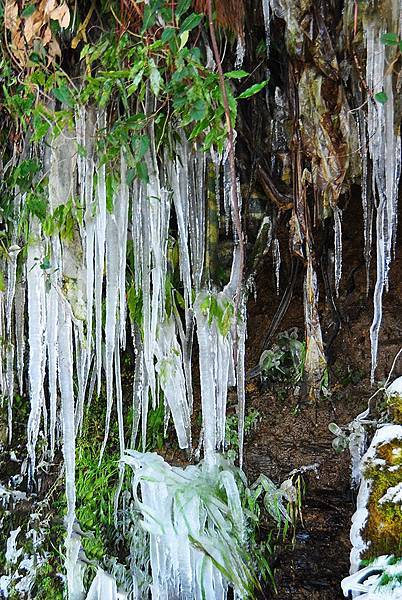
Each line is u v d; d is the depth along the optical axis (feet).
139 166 7.29
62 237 8.01
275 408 9.61
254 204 9.43
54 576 9.74
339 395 9.20
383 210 7.36
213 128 6.64
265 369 9.86
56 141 7.80
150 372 7.98
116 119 7.82
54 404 8.42
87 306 7.79
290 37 7.31
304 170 8.05
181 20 6.90
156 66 6.47
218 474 8.26
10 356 9.50
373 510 6.41
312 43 7.28
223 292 8.14
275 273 10.46
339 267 8.42
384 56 6.84
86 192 7.70
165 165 7.91
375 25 6.81
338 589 8.21
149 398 10.15
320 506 8.67
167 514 7.95
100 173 7.62
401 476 6.48
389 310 9.45
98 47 7.13
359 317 9.63
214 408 7.88
